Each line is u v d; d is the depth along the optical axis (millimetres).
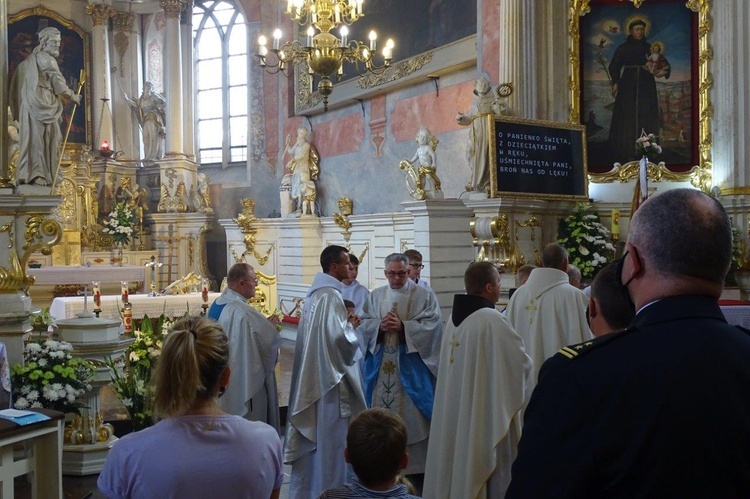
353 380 5059
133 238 18906
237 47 20078
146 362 6152
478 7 10703
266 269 16938
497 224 8430
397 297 5746
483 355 4047
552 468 1394
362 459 2436
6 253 6074
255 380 4984
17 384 5496
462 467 4043
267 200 18969
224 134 20203
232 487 2137
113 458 2164
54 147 6516
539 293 4875
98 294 10922
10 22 18828
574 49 9586
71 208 18328
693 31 9633
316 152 17016
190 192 19391
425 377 5594
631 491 1345
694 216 1465
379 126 14969
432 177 10703
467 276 4246
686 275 1462
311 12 8531
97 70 19469
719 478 1306
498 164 8242
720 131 9406
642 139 9211
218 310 5168
